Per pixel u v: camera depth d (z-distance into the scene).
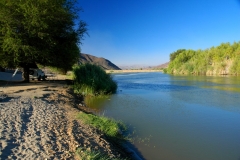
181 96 18.33
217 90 22.67
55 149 5.12
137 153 6.40
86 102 15.04
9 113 8.04
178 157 6.19
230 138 7.79
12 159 4.32
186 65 70.62
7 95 12.15
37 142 5.40
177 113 11.70
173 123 9.68
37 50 18.52
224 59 58.78
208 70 61.28
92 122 8.34
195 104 14.53
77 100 14.95
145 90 23.11
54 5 17.95
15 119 7.29
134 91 22.16
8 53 17.75
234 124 9.59
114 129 7.96
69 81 25.25
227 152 6.56
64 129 6.91
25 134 5.92
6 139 5.33
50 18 17.88
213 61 61.62
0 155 4.41
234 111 12.27
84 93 18.19
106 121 8.77
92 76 19.97
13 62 19.61
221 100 16.19
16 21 17.44
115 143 6.94
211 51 63.09
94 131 7.30
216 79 40.19
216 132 8.45
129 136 7.88
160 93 20.47
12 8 17.25
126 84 31.41
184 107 13.43
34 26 17.39
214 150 6.68
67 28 21.14
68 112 9.76
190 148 6.85
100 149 5.71
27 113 8.41
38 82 22.48
